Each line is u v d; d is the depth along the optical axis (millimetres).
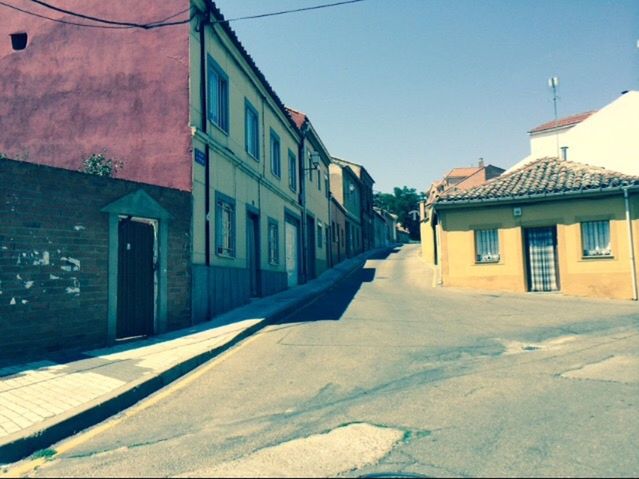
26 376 6184
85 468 3891
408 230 84062
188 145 10539
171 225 9703
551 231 17734
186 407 5359
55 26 11648
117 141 10891
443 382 5977
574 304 13914
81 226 7938
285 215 18828
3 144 11383
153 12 11094
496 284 17984
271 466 3762
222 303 11695
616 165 22609
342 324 10383
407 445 4098
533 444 4074
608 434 4266
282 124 18891
